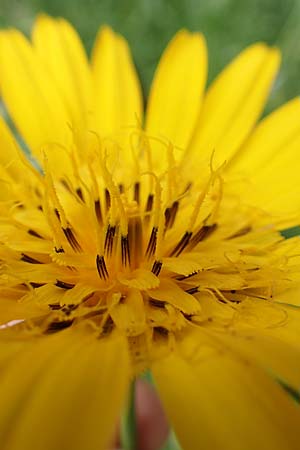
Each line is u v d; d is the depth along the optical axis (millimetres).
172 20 145
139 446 126
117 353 79
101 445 70
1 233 92
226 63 142
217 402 75
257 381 77
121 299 88
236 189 101
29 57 105
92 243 92
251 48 108
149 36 145
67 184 98
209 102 106
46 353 78
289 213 99
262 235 97
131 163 102
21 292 88
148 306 88
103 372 76
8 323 85
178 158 104
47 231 93
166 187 98
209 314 87
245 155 104
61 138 103
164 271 91
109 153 102
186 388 76
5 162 99
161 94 106
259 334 82
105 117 105
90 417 72
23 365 76
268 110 132
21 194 96
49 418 72
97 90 106
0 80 104
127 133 104
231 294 90
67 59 106
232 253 92
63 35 106
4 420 72
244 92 106
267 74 107
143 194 98
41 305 86
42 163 101
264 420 74
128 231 90
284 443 73
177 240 93
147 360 81
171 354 81
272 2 144
